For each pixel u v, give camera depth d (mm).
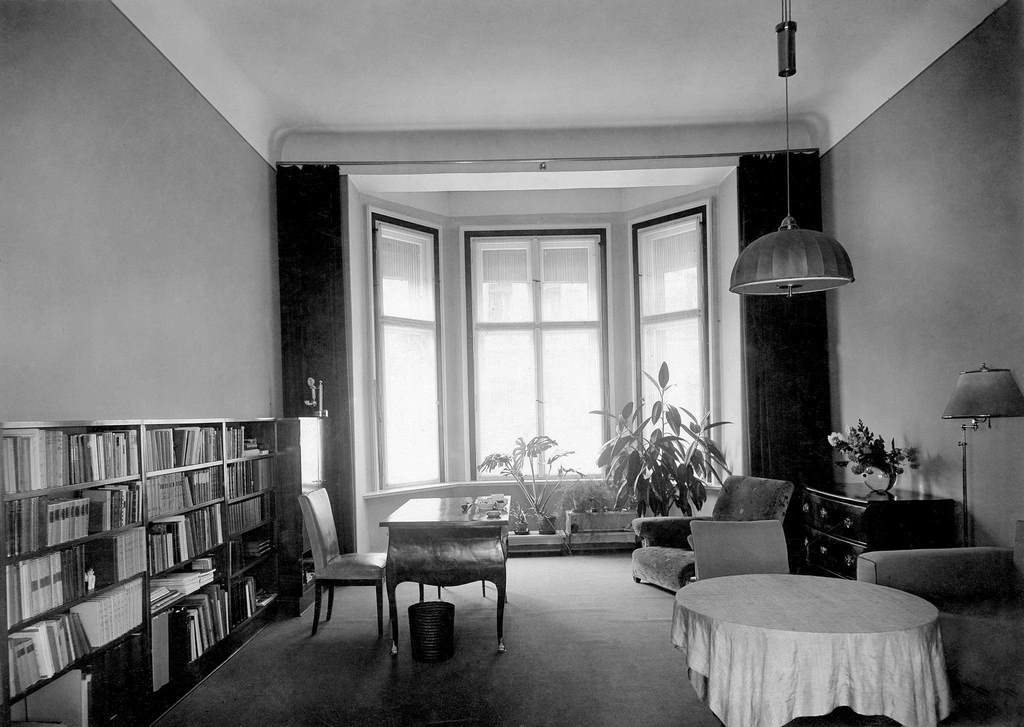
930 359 4582
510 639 4418
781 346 6043
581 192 7707
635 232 7594
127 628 3057
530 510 7367
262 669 3967
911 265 4781
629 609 5039
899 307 4941
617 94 5547
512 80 5254
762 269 3066
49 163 2932
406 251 7301
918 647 2551
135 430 3197
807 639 2514
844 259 3072
